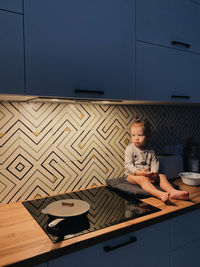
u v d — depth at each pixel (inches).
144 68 51.0
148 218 40.2
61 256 32.0
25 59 36.9
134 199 50.6
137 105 68.5
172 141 77.4
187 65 59.3
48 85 39.2
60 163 55.7
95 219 40.4
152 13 51.4
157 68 53.3
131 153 59.6
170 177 65.5
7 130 48.8
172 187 52.8
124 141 66.3
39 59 38.1
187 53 59.1
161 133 74.5
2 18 34.7
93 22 43.1
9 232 36.4
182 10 57.0
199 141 85.1
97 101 51.0
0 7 34.5
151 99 52.7
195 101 62.2
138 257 40.4
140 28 49.7
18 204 49.0
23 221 40.5
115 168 64.9
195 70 61.4
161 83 54.3
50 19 38.6
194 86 61.5
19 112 49.9
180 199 49.9
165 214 42.1
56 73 39.8
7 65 35.5
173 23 55.4
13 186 50.0
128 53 48.1
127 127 66.7
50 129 53.9
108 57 45.4
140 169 58.9
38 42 37.8
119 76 47.2
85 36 42.3
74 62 41.4
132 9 48.1
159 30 52.9
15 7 35.6
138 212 43.0
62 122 55.5
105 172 63.2
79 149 58.4
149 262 42.0
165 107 74.9
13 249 31.3
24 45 36.7
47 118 53.3
